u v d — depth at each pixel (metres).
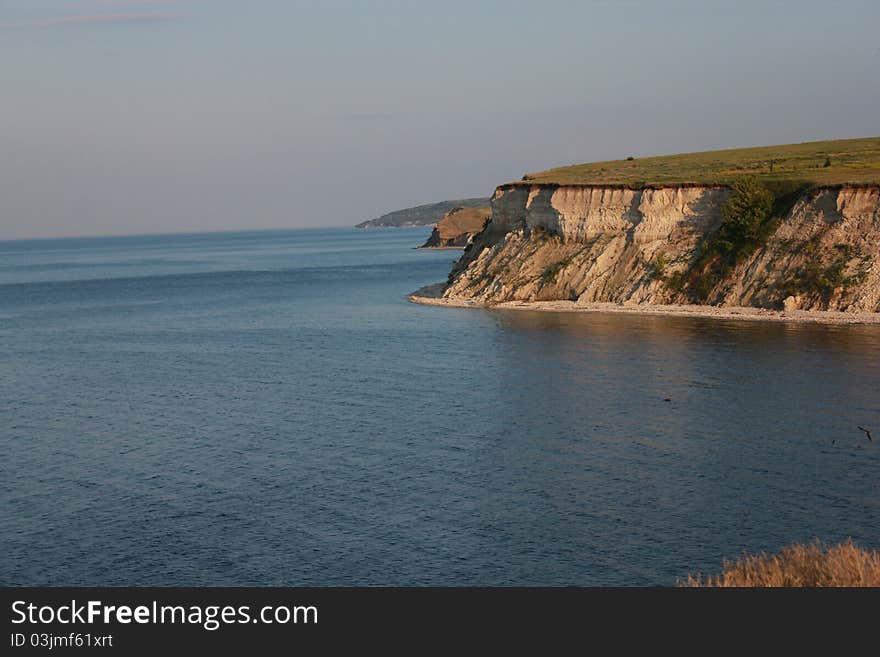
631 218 100.75
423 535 33.31
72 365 73.50
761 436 44.12
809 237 87.88
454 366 65.19
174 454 44.75
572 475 39.34
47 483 40.62
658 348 69.00
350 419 50.41
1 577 30.84
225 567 31.19
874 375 56.16
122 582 30.28
